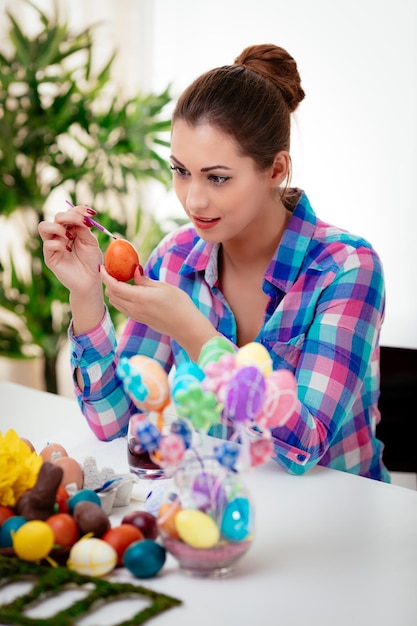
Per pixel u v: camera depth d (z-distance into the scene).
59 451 1.35
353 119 3.07
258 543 1.21
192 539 1.05
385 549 1.20
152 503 1.24
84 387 1.60
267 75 1.57
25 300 3.29
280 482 1.44
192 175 1.49
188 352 1.44
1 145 3.10
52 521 1.09
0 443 1.15
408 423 1.93
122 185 3.58
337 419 1.52
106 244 3.16
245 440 1.04
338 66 3.08
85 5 3.59
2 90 3.13
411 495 1.39
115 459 1.53
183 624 0.99
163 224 3.70
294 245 1.68
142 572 1.07
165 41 3.67
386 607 1.04
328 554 1.18
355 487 1.42
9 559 1.06
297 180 3.23
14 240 3.60
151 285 1.44
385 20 2.95
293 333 1.67
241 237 1.69
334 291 1.62
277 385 1.03
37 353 3.72
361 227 3.11
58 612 0.99
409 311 3.04
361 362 1.58
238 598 1.05
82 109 3.13
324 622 1.01
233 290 1.77
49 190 3.21
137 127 3.18
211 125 1.45
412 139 2.95
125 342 1.83
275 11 3.25
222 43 3.46
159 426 1.08
